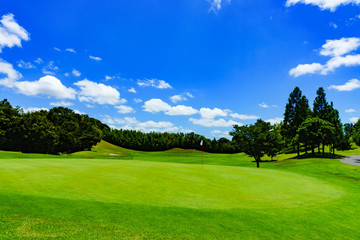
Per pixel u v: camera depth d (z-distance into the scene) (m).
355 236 8.84
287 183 17.97
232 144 48.41
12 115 73.75
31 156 47.09
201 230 7.75
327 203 13.10
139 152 134.88
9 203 8.09
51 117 105.12
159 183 14.31
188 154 125.50
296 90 77.06
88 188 11.88
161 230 7.35
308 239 8.15
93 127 123.06
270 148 45.62
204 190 13.52
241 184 16.03
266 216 9.95
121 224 7.45
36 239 5.88
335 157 59.62
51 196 9.84
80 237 6.26
